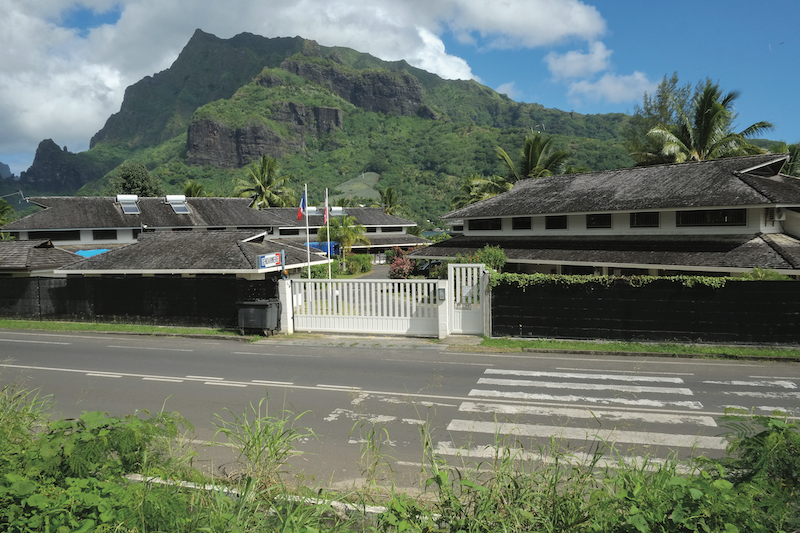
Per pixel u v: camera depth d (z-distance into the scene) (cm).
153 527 363
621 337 1625
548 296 1692
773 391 1130
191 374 1342
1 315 2394
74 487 378
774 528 334
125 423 490
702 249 2248
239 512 389
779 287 1505
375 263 7331
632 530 350
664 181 2702
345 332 1897
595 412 993
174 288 2117
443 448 814
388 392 1145
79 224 4200
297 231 6228
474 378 1264
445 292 1769
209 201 5200
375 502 513
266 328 1862
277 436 559
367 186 18288
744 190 2280
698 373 1295
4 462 429
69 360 1545
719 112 3691
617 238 2666
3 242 3144
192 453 561
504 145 18212
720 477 391
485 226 3375
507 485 430
